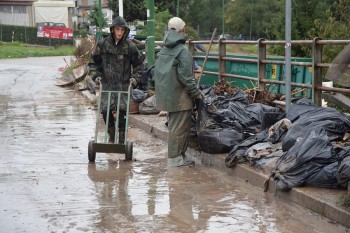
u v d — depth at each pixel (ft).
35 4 238.27
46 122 44.60
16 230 19.90
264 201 23.07
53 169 28.96
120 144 30.17
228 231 19.65
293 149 23.41
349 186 19.97
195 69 51.80
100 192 24.67
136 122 42.45
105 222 20.70
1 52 174.29
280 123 27.73
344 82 21.52
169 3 109.40
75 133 39.45
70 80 78.38
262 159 25.77
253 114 31.50
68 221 20.81
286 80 29.94
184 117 29.22
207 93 35.99
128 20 122.11
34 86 78.33
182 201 23.29
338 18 55.01
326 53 46.42
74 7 250.78
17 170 28.73
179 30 28.99
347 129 25.91
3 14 249.75
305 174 22.49
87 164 30.12
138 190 24.97
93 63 32.45
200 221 20.74
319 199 20.95
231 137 29.09
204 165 29.86
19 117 47.57
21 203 23.06
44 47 208.64
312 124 25.72
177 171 28.48
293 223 20.26
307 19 56.90
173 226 20.22
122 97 32.12
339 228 19.49
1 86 78.54
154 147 34.78
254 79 39.60
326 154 22.48
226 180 26.61
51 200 23.47
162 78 28.84
